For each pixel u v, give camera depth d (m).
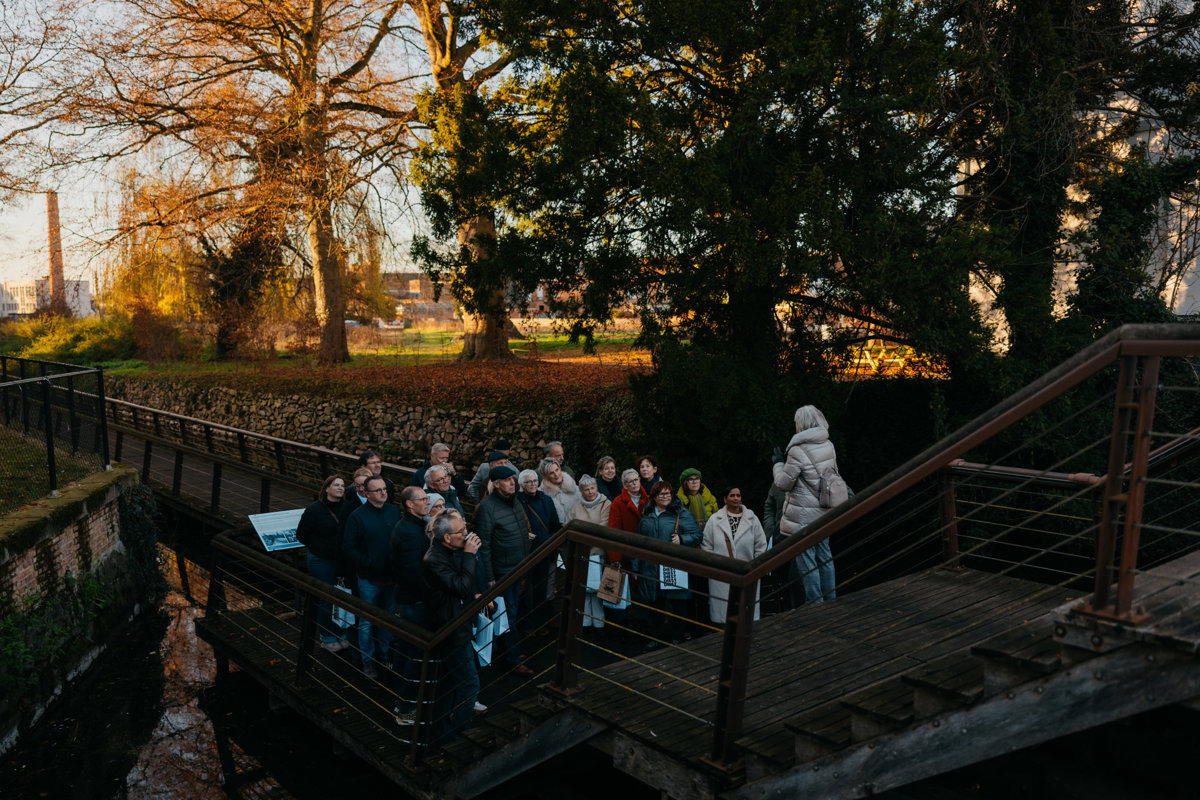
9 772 6.38
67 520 8.30
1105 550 2.62
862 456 11.74
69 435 10.88
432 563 5.34
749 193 9.95
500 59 23.58
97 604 8.81
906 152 9.80
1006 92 9.91
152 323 33.28
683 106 11.15
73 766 6.44
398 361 29.92
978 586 5.32
